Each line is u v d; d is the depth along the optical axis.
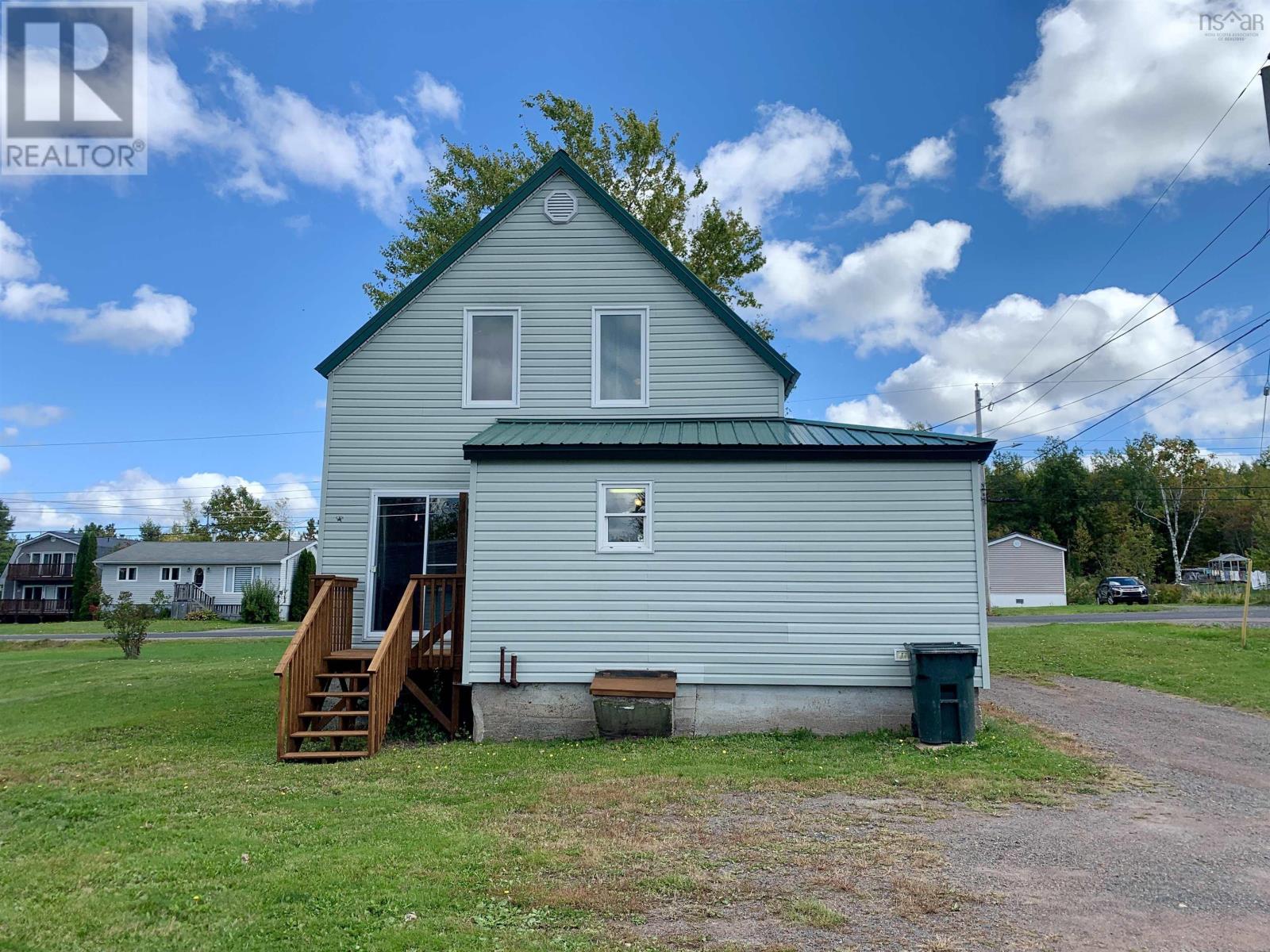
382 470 13.27
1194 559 64.88
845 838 6.61
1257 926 4.93
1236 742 10.33
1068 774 8.57
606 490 11.43
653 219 25.45
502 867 5.91
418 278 13.58
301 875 5.75
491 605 11.30
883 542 11.01
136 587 51.16
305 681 10.81
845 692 10.91
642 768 9.03
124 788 8.60
